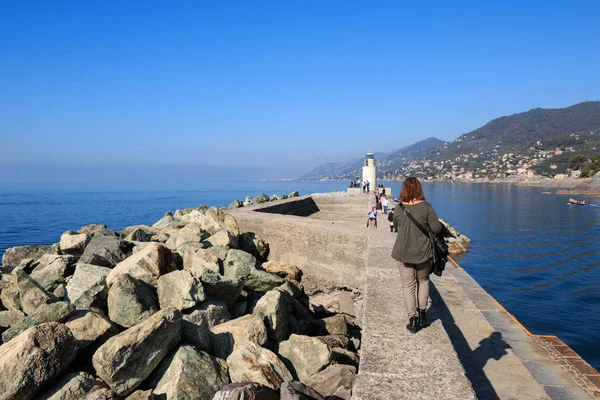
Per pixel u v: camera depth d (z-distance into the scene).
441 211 83.94
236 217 15.36
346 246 11.53
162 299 7.59
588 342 17.12
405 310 5.02
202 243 11.77
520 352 6.34
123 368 5.49
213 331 7.09
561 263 33.31
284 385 4.72
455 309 7.98
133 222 71.25
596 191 136.62
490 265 32.47
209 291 8.43
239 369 5.82
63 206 121.19
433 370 3.58
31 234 54.75
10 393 4.93
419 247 4.30
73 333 6.30
